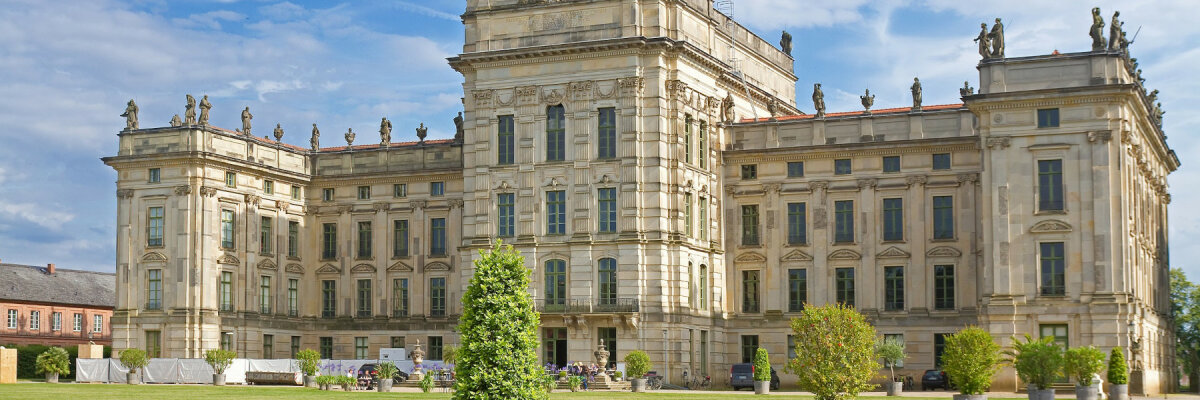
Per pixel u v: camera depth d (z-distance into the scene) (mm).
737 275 98250
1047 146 83812
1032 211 83938
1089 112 83125
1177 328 131625
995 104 84812
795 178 96938
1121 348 80562
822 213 96062
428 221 105812
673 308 90562
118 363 96562
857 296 94812
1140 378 81188
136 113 104000
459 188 104688
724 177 99125
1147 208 95750
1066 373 71750
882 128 94812
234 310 102062
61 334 133625
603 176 91562
